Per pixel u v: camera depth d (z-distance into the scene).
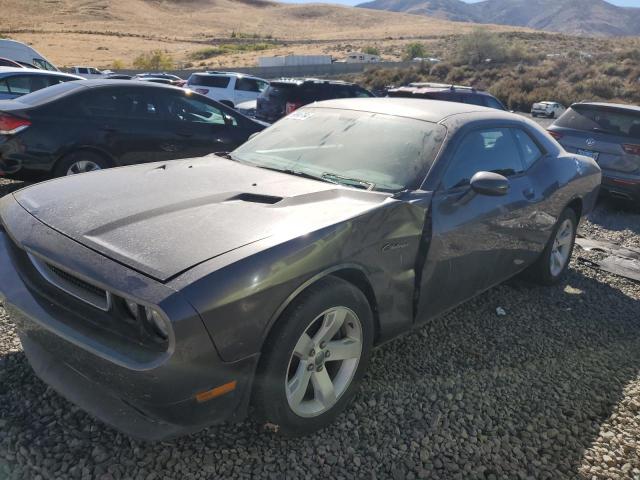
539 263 4.57
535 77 38.03
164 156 6.80
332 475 2.43
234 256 2.18
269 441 2.60
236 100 16.70
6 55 18.53
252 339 2.21
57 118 6.03
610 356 3.71
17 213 2.68
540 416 2.97
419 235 2.96
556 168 4.41
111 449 2.47
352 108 3.92
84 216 2.52
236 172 3.27
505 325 4.04
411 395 3.04
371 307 2.86
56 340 2.31
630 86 32.53
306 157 3.49
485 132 3.70
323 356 2.59
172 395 2.04
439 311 3.39
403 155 3.29
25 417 2.63
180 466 2.40
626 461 2.68
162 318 1.98
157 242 2.27
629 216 7.93
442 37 104.06
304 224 2.48
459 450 2.66
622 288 5.05
